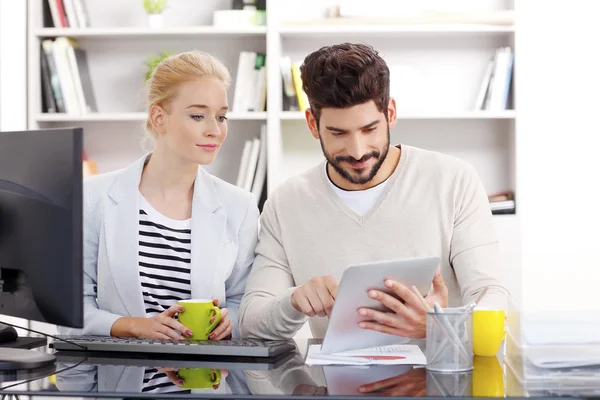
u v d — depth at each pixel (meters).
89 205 2.03
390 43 3.68
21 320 3.43
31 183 1.44
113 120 3.73
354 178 1.86
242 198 2.08
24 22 3.59
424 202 1.96
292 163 3.73
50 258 1.41
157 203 2.04
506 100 3.54
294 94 3.54
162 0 3.61
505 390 1.16
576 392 1.14
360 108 1.76
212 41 3.73
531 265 3.58
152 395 1.15
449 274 1.96
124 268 1.97
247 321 1.76
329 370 1.35
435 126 3.69
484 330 1.49
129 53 3.77
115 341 1.60
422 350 1.61
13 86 3.50
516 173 3.51
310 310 1.59
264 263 2.00
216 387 1.21
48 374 1.34
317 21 3.51
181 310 1.74
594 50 3.58
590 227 3.57
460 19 3.49
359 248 1.96
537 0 3.58
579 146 3.58
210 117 1.99
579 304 3.56
